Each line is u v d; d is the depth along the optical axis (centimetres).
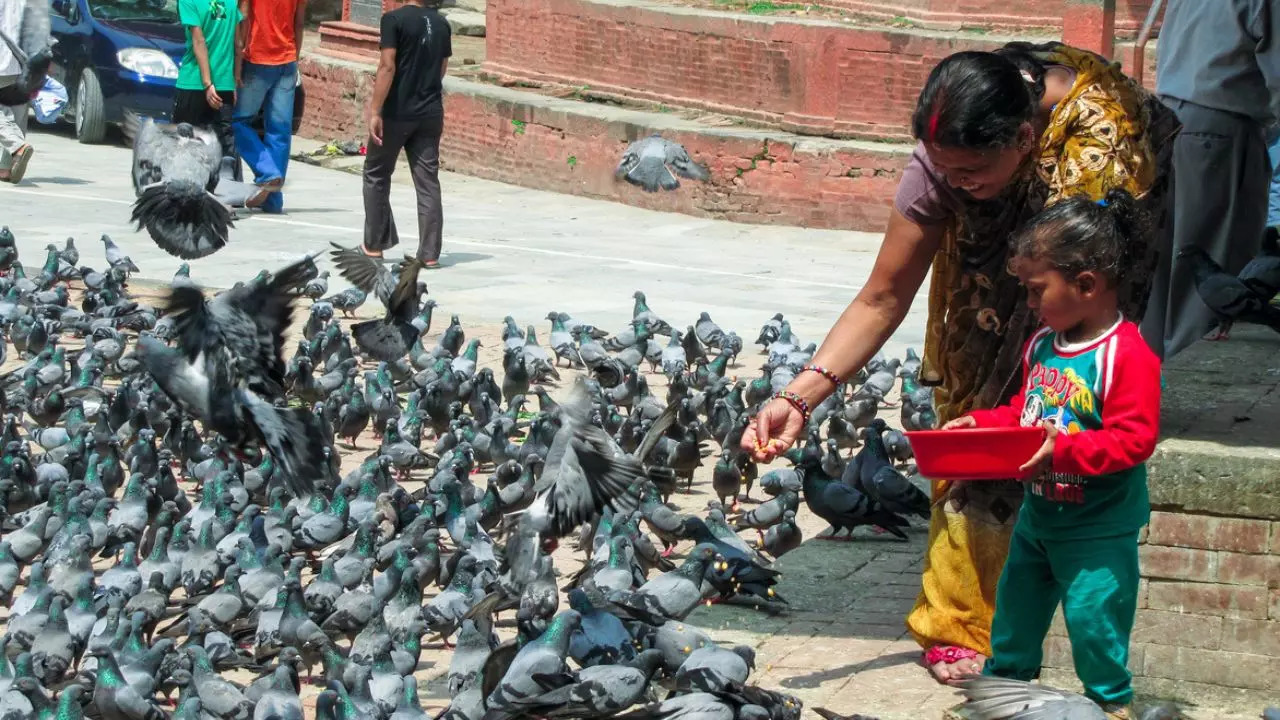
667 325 1467
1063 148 600
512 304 1634
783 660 701
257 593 803
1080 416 550
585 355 1391
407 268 1160
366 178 1742
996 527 659
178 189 768
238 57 2011
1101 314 553
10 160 2188
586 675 595
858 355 631
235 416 531
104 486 1030
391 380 1338
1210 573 629
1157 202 613
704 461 1150
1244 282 963
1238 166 1048
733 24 2339
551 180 2466
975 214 616
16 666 709
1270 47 1005
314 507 945
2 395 1204
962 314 643
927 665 680
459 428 1135
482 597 751
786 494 938
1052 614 597
